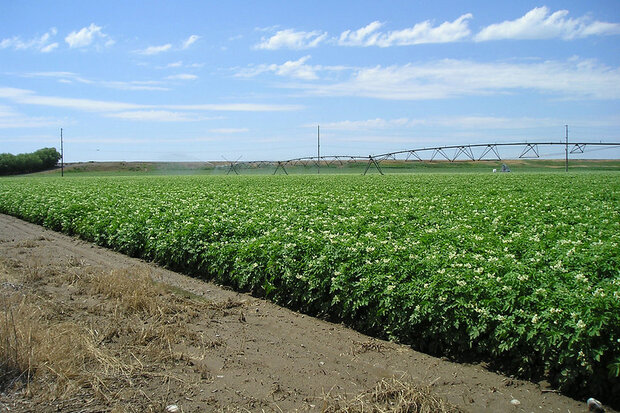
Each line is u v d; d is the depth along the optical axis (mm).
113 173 126375
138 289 11867
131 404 6887
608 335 7023
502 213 18750
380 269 10117
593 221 16203
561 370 7348
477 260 10117
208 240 15594
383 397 7027
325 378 7867
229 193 32656
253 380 7762
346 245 11672
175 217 18828
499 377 7898
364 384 7648
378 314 9625
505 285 8594
